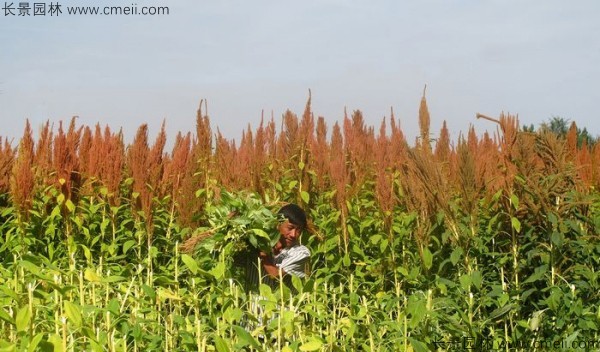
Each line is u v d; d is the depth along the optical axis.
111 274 7.52
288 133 9.88
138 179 8.86
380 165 9.29
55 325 4.81
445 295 6.23
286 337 5.12
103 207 9.22
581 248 6.48
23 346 3.92
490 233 6.95
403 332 5.22
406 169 7.87
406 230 7.94
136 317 5.15
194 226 9.01
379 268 8.09
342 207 8.55
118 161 9.02
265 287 5.23
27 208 8.54
